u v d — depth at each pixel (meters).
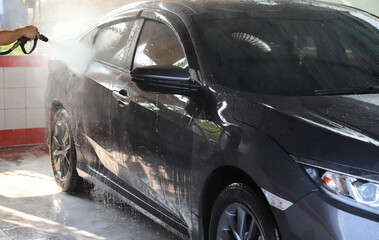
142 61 4.10
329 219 2.68
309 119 2.96
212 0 4.16
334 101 3.20
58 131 5.36
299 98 3.24
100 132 4.46
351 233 2.63
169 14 4.03
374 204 2.63
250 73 3.47
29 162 6.60
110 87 4.31
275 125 3.00
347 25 3.99
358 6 8.31
